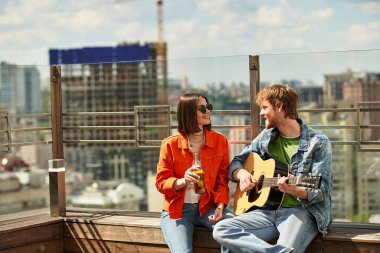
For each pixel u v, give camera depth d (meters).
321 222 3.80
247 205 4.02
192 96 4.10
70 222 4.82
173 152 4.13
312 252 3.96
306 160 3.81
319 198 3.74
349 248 3.87
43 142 5.25
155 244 4.50
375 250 3.82
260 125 4.69
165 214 4.16
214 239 4.07
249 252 3.72
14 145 5.10
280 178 3.66
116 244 4.65
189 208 4.11
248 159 4.12
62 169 4.92
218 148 4.18
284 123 3.94
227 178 4.20
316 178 3.60
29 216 4.93
